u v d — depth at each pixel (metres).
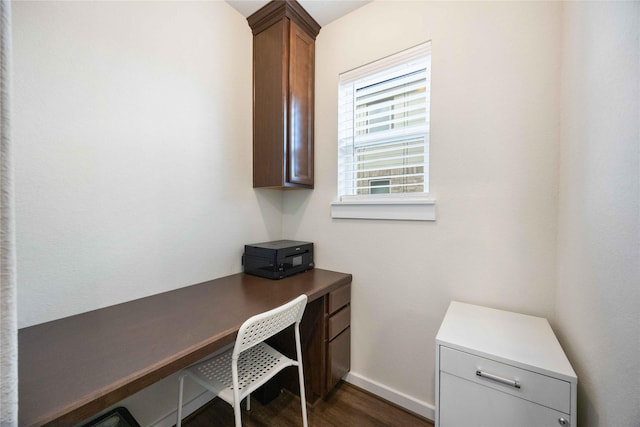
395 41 1.50
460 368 0.93
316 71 1.81
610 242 0.67
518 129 1.16
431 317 1.40
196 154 1.44
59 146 0.98
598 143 0.74
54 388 0.63
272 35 1.63
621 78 0.63
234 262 1.66
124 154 1.16
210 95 1.50
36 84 0.92
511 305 1.20
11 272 0.36
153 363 0.73
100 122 1.08
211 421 1.39
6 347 0.36
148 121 1.24
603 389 0.69
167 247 1.33
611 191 0.67
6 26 0.35
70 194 1.01
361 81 1.67
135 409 1.21
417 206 1.42
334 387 1.66
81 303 1.05
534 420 0.82
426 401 1.42
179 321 0.99
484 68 1.23
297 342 1.19
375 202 1.55
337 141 1.73
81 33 1.03
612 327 0.65
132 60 1.18
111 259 1.13
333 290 1.48
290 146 1.63
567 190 0.98
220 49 1.55
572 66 0.94
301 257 1.70
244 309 1.10
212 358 1.21
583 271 0.82
